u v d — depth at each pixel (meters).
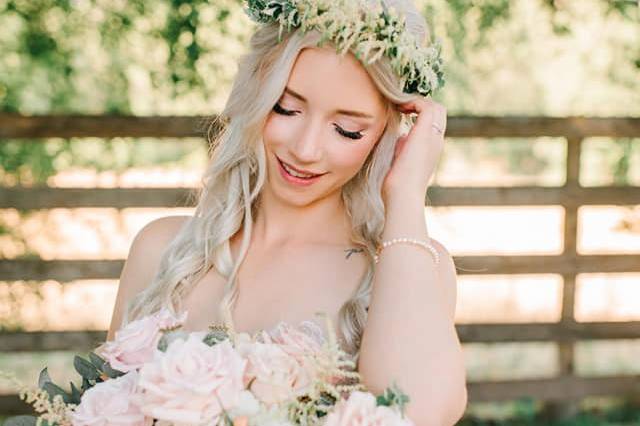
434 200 4.90
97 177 4.90
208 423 1.35
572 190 4.96
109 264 4.71
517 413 5.35
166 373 1.36
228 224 1.98
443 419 1.59
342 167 1.80
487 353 6.19
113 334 2.09
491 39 5.04
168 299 1.94
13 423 1.51
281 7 1.77
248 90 1.91
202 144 5.32
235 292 1.93
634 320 5.12
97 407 1.43
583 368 5.88
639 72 5.23
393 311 1.64
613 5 5.04
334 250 1.96
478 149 8.01
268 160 1.90
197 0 4.69
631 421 5.23
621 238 6.91
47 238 4.82
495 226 7.55
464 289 6.99
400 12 1.81
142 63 4.78
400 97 1.79
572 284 5.06
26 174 4.82
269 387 1.40
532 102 5.60
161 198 4.72
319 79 1.72
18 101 4.86
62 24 4.77
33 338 4.67
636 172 5.34
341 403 1.39
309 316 1.89
